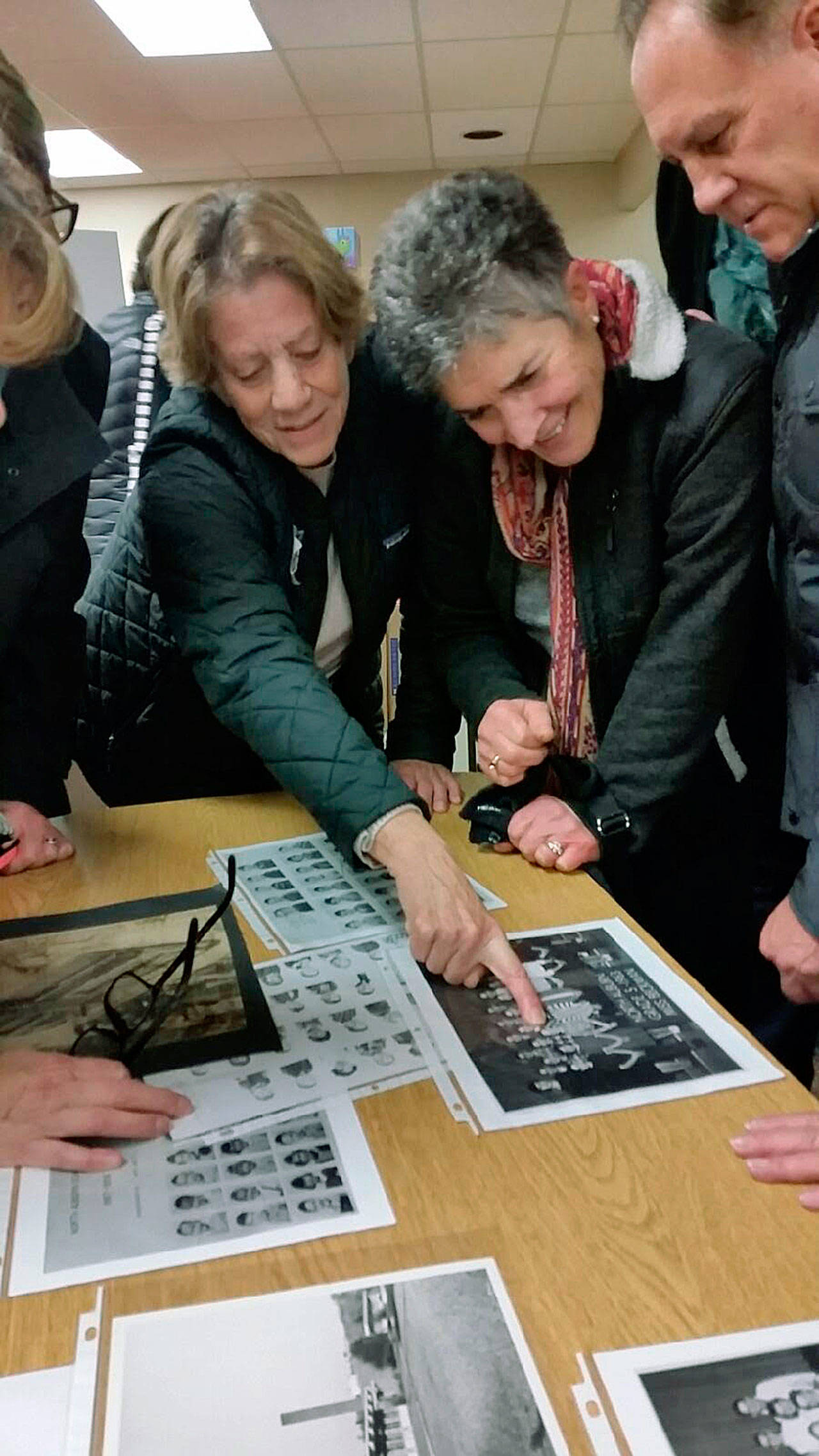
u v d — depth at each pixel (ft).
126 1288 1.86
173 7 13.11
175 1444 1.58
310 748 3.31
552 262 3.23
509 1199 2.06
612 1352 1.71
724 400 3.58
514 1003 2.76
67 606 4.01
